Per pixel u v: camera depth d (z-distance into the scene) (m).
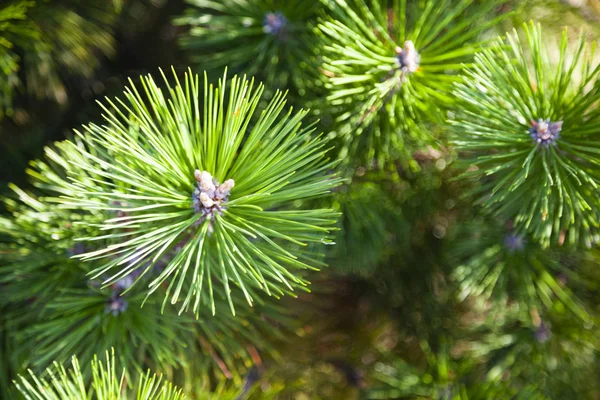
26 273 0.77
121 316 0.75
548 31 0.84
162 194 0.68
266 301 0.84
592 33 0.85
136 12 0.89
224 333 0.83
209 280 0.68
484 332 0.90
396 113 0.76
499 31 0.82
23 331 0.78
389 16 0.79
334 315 0.95
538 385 0.85
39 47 0.81
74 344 0.74
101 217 0.74
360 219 0.84
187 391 0.81
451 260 0.88
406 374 0.85
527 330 0.86
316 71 0.79
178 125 0.69
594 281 0.86
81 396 0.72
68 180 0.79
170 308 0.77
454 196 0.88
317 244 0.83
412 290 0.93
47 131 0.88
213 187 0.68
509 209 0.78
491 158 0.73
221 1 0.83
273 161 0.69
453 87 0.74
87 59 0.85
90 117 0.88
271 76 0.80
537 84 0.73
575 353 0.86
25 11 0.80
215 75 0.83
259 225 0.68
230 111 0.68
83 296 0.76
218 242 0.69
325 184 0.69
